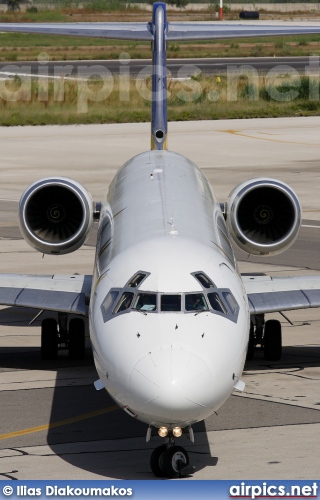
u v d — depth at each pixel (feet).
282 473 119.96
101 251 148.66
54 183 177.47
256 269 256.52
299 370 171.22
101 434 137.28
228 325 121.60
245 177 408.05
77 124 604.90
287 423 140.97
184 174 172.55
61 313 179.83
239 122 612.70
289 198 175.22
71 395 156.87
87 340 198.08
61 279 176.35
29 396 156.04
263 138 537.24
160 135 202.49
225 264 133.90
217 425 140.56
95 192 375.25
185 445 131.54
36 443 133.08
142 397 111.04
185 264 128.16
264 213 180.86
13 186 394.52
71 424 141.90
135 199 158.71
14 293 169.07
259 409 147.95
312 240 297.53
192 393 110.01
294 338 196.54
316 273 250.16
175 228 141.90
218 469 121.70
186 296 122.72
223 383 114.73
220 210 166.61
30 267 257.75
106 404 152.25
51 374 169.89
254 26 214.69
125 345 116.88
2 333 202.69
